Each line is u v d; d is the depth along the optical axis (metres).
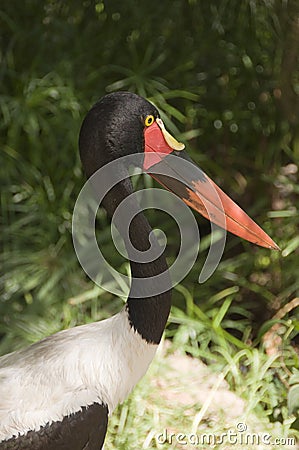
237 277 9.95
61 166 10.03
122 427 7.73
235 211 6.66
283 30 9.95
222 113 10.44
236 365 8.41
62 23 10.07
